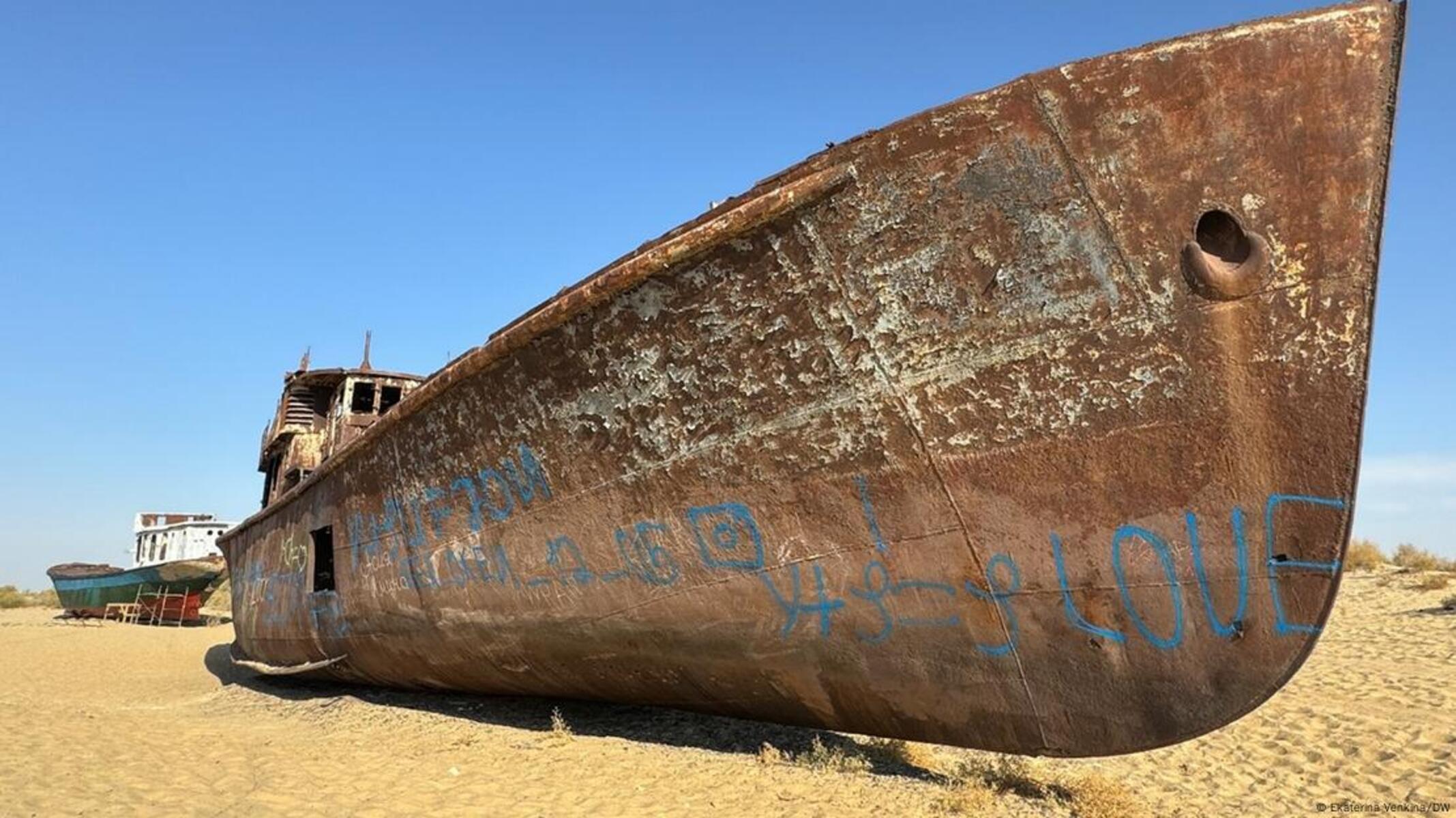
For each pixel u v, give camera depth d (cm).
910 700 438
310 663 885
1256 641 350
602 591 516
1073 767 528
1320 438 333
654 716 629
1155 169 351
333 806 429
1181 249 349
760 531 450
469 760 532
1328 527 334
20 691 1021
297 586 866
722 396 446
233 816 407
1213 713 364
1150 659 372
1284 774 518
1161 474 359
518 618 571
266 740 629
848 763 486
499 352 508
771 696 489
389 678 783
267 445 1235
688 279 435
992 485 391
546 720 644
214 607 3116
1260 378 341
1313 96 333
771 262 416
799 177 411
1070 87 359
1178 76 347
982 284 382
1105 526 371
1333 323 330
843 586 432
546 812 418
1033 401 379
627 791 452
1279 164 337
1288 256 336
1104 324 364
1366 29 328
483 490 573
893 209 391
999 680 408
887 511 416
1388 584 1557
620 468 491
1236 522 348
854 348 411
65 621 2433
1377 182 327
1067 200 365
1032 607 390
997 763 508
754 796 436
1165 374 356
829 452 425
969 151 376
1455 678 787
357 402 1048
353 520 732
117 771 493
